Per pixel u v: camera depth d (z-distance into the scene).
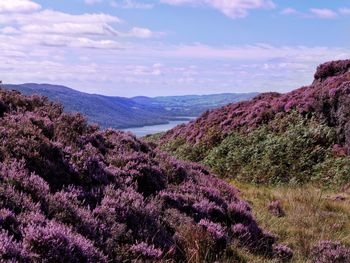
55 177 6.99
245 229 8.27
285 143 20.97
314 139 20.92
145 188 8.41
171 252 6.35
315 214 10.97
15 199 5.46
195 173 11.16
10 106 9.09
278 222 10.29
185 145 29.48
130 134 11.03
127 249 5.95
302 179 18.39
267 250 8.05
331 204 12.48
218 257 6.86
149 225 6.73
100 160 8.62
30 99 9.86
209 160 23.97
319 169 18.62
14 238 4.82
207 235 7.09
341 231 9.89
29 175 6.50
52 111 9.52
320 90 24.09
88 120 10.09
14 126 7.62
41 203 5.82
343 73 26.11
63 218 5.74
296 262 7.74
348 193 15.57
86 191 7.11
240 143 24.03
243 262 7.05
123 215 6.63
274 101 27.78
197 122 33.34
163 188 8.84
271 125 24.38
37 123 8.41
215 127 28.81
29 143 7.15
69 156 7.63
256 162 20.61
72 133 8.77
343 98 21.12
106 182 7.65
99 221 6.14
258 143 22.92
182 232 7.02
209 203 8.75
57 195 6.22
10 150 6.84
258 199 12.88
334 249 8.14
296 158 19.84
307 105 23.78
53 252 4.64
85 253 4.98
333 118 21.61
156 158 10.28
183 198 8.47
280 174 19.00
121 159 8.88
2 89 9.94
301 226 10.01
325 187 16.97
